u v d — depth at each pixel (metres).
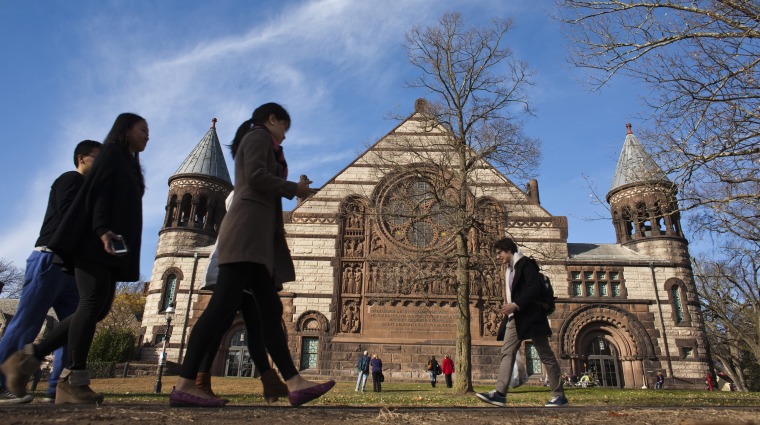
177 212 34.88
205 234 34.66
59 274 6.18
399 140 30.64
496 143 21.50
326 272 31.00
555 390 6.21
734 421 4.43
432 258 23.56
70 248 4.46
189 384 4.12
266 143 4.53
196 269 32.47
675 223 33.91
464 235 21.92
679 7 10.91
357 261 31.14
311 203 32.69
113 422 3.34
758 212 12.52
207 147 37.72
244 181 4.42
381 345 29.28
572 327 30.33
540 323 6.29
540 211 32.31
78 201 4.59
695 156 11.52
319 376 28.61
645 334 30.17
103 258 4.55
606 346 30.89
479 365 28.66
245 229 4.22
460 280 21.03
